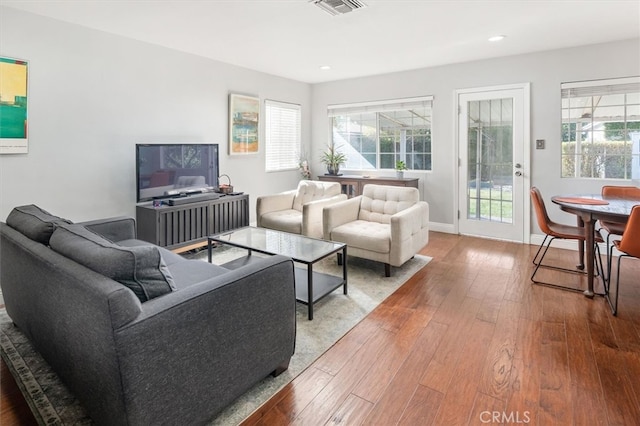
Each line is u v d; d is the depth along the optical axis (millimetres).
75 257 1581
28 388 1865
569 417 1646
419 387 1865
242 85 5074
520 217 4668
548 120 4406
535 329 2439
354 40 3875
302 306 2840
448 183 5188
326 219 3699
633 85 3920
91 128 3549
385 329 2469
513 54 4488
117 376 1267
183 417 1454
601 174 4199
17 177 3109
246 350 1705
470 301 2898
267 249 2961
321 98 6250
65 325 1530
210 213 4207
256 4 2943
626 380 1892
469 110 4938
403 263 3578
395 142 5703
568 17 3264
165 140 4188
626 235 2484
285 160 5934
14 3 2904
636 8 3080
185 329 1431
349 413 1687
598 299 2902
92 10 3057
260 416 1669
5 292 2309
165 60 4129
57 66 3281
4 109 2990
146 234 3805
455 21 3338
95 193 3619
